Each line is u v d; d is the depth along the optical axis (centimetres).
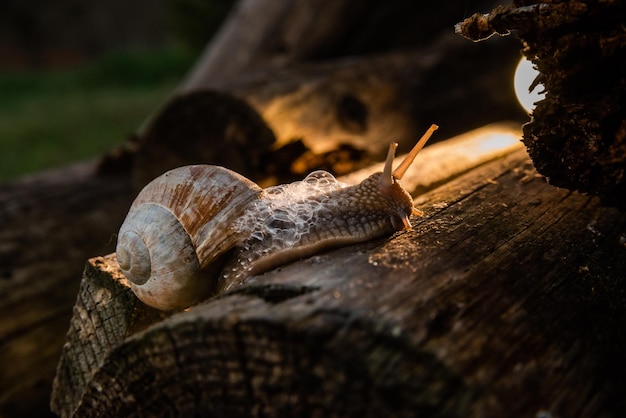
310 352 21
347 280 23
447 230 26
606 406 22
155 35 304
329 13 60
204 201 26
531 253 26
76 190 51
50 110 142
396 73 52
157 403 24
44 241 43
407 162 27
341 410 21
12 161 96
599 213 29
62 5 282
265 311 22
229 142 43
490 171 32
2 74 213
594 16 25
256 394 22
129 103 144
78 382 29
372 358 21
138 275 27
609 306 24
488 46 53
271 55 61
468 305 23
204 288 27
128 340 24
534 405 21
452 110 52
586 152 27
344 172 40
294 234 26
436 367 21
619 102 26
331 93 47
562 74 26
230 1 100
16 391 36
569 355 22
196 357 23
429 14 63
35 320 38
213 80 62
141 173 48
